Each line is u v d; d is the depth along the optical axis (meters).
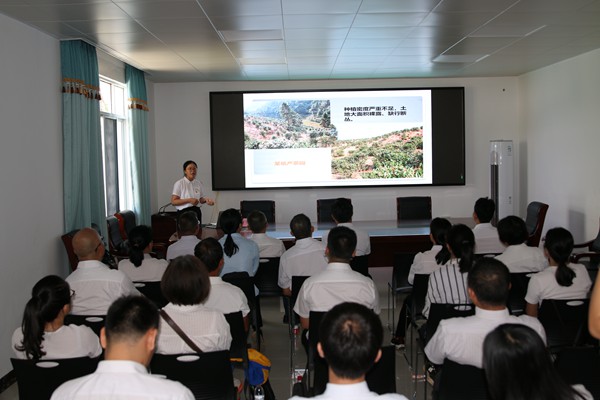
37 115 5.31
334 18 5.27
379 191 9.73
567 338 3.25
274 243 4.88
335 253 3.15
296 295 3.99
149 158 9.08
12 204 4.80
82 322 2.95
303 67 8.20
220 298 3.16
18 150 4.93
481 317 2.36
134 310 1.59
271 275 4.73
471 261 3.37
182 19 5.18
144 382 1.56
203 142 9.68
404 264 4.84
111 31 5.55
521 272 3.85
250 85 9.54
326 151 9.60
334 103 9.55
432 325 3.27
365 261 4.63
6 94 4.73
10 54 4.82
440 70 8.79
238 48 6.66
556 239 3.24
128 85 7.98
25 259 5.02
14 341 2.48
